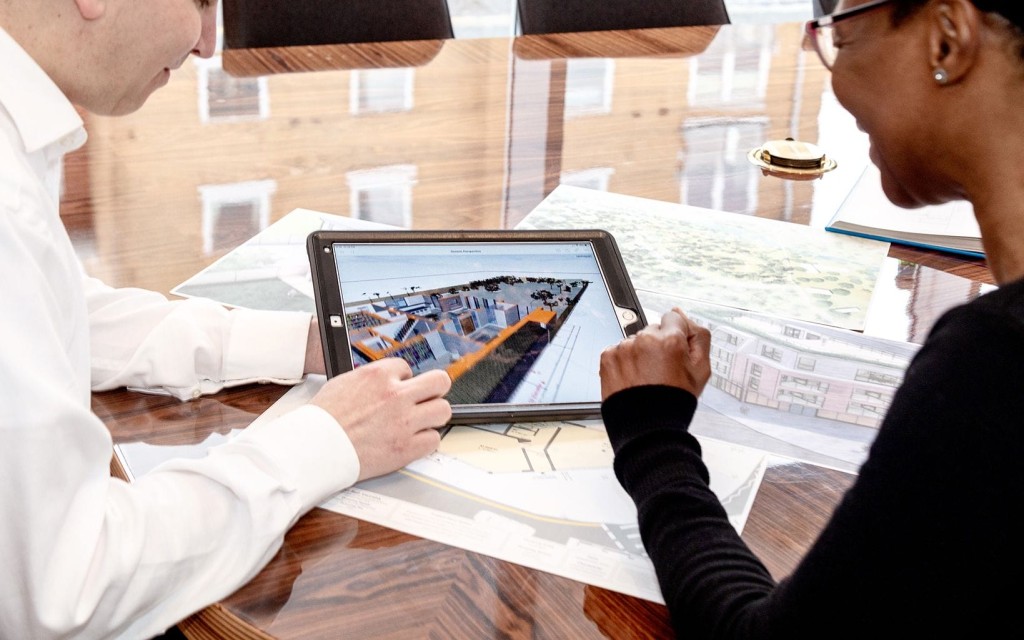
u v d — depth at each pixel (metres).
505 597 0.75
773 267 1.29
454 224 1.35
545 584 0.77
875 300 1.21
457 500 0.85
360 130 1.67
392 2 2.18
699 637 0.68
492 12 4.80
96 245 1.25
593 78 1.95
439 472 0.89
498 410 0.93
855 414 0.99
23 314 0.74
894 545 0.55
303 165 1.52
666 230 1.37
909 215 1.43
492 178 1.51
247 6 2.07
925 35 0.64
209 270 1.21
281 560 0.79
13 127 0.81
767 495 0.87
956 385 0.54
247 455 0.82
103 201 1.38
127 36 0.84
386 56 2.00
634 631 0.73
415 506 0.85
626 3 2.31
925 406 0.55
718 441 0.94
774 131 1.75
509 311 1.03
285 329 1.03
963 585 0.54
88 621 0.73
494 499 0.86
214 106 1.73
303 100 1.78
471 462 0.90
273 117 1.70
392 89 1.85
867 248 1.36
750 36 2.24
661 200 1.47
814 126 1.78
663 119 1.78
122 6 0.82
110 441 0.78
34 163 0.84
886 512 0.56
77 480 0.75
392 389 0.89
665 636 0.72
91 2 0.80
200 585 0.77
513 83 1.91
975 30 0.61
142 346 0.99
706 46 2.16
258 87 1.82
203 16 0.93
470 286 1.05
